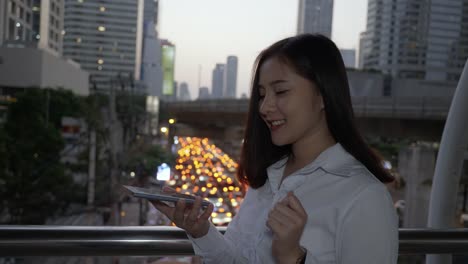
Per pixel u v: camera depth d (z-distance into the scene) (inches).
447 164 79.9
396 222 43.7
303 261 42.6
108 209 885.2
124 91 1205.1
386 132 989.8
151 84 6378.0
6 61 1631.4
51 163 784.3
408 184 838.5
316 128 50.9
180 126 1642.5
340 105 47.9
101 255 62.1
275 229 42.1
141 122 1454.2
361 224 42.8
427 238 68.2
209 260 55.0
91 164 922.1
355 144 48.7
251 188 59.2
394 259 42.5
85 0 3257.9
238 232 56.9
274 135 49.9
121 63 3348.9
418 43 3257.9
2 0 1739.7
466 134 77.5
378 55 3567.9
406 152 851.4
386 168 50.1
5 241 58.2
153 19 7834.6
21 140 779.4
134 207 1022.4
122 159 1029.8
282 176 55.1
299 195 48.1
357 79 1526.8
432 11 3245.6
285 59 47.9
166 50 7815.0
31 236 59.1
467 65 74.2
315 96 48.5
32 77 1656.0
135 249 62.7
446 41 3198.8
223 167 1787.6
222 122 1466.5
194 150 2218.3
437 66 3206.2
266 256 49.9
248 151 58.9
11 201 713.0
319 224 45.3
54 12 2330.2
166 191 54.2
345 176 46.6
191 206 54.0
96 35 3294.8
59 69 1908.2
